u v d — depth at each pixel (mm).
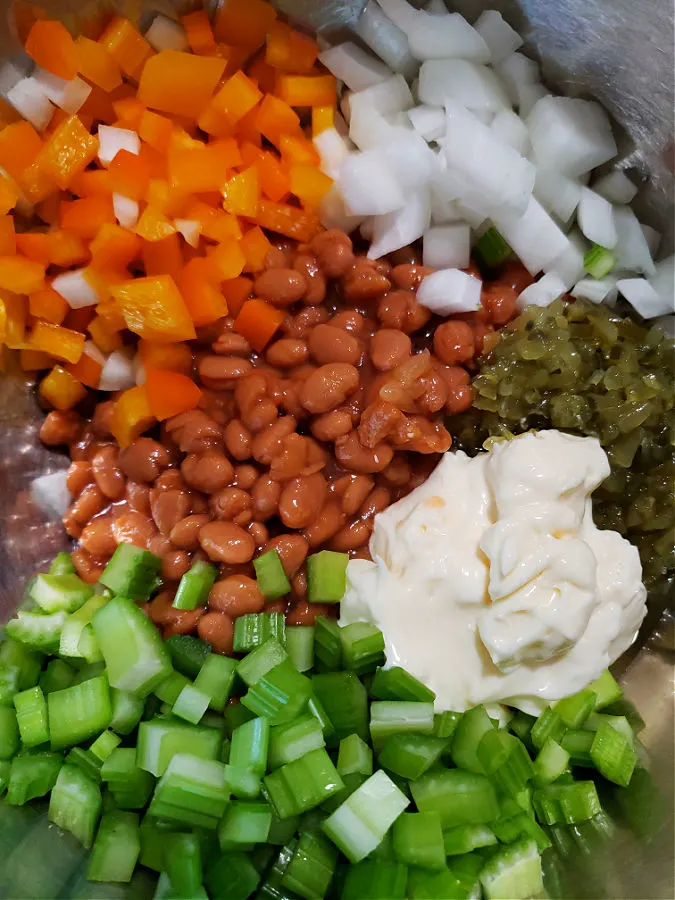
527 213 154
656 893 114
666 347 151
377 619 137
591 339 152
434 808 124
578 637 130
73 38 146
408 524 140
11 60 145
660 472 149
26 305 149
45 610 146
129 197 144
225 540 137
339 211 156
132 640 134
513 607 129
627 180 162
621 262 161
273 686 129
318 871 120
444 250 158
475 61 154
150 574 144
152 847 123
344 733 134
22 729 130
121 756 128
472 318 153
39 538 158
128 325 141
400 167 150
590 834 130
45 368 157
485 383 147
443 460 147
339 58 155
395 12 150
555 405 146
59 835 127
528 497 135
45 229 153
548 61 156
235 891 118
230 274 144
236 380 146
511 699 138
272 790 123
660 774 134
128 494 153
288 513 140
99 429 156
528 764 129
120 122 148
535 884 122
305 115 162
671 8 136
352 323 150
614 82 152
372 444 141
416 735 129
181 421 145
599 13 142
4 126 146
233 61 155
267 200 153
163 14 151
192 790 120
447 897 115
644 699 149
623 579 139
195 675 139
